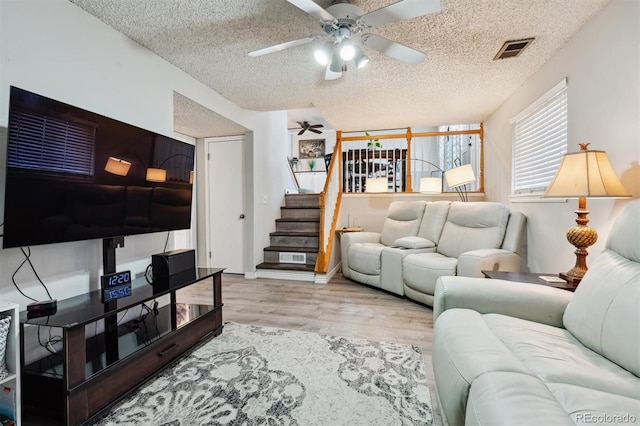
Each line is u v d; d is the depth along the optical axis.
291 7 1.96
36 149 1.49
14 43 1.62
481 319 1.46
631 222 1.30
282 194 5.61
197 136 4.65
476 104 3.88
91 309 1.60
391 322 2.73
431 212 4.01
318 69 2.86
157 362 1.84
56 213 1.60
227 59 2.66
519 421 0.70
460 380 1.03
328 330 2.55
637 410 0.83
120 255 2.30
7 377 1.29
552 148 2.63
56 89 1.82
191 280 2.16
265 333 2.48
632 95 1.68
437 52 2.53
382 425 1.45
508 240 3.10
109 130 1.88
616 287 1.20
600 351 1.18
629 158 1.71
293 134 10.29
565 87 2.38
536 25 2.13
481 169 4.71
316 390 1.72
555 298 1.55
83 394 1.42
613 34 1.83
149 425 1.46
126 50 2.29
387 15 1.72
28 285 1.69
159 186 2.32
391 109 4.09
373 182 5.17
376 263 3.74
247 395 1.67
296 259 4.60
